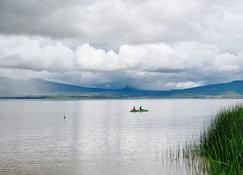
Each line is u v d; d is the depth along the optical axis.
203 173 19.73
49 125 69.19
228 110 26.56
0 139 44.91
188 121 75.44
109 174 23.66
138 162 27.36
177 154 28.88
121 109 167.38
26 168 25.78
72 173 24.12
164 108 165.75
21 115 110.12
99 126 65.81
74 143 40.12
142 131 54.19
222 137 20.72
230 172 12.31
